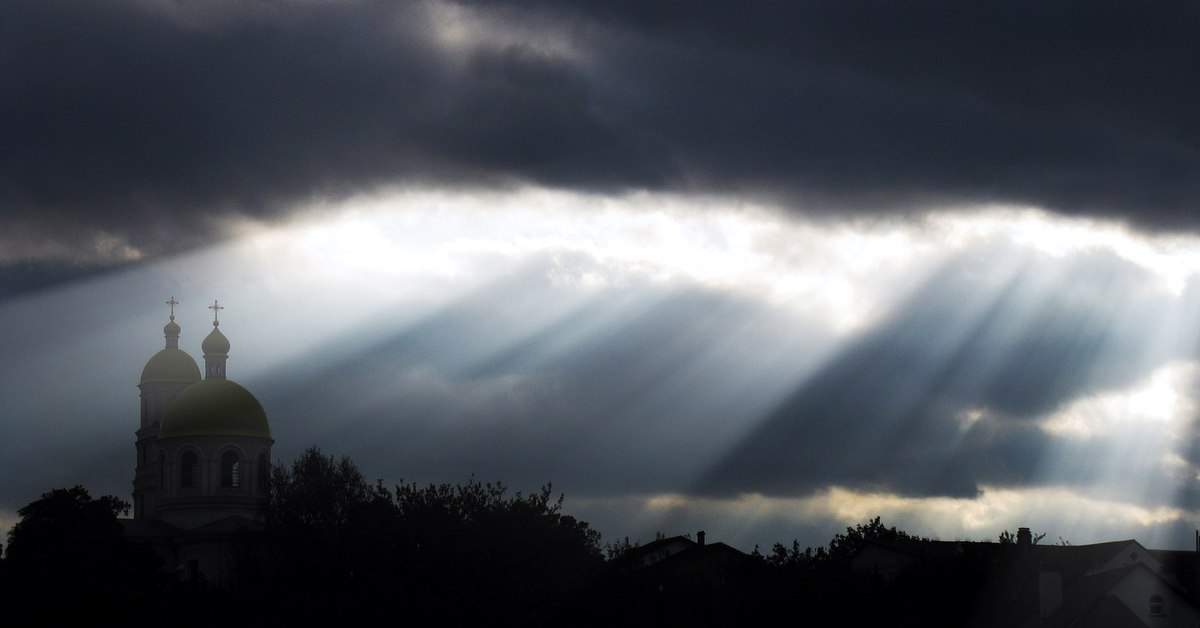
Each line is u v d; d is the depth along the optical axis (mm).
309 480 90250
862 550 94438
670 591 75125
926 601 72812
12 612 91250
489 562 77438
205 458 138750
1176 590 70438
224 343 151250
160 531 135250
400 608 75875
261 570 84438
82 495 125500
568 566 78000
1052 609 69438
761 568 84250
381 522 80312
